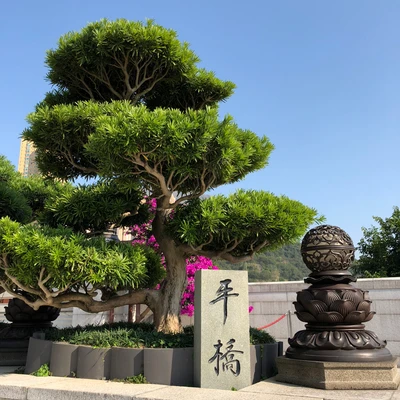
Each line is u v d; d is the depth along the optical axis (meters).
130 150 6.30
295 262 72.62
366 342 6.20
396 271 17.95
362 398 5.19
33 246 6.32
